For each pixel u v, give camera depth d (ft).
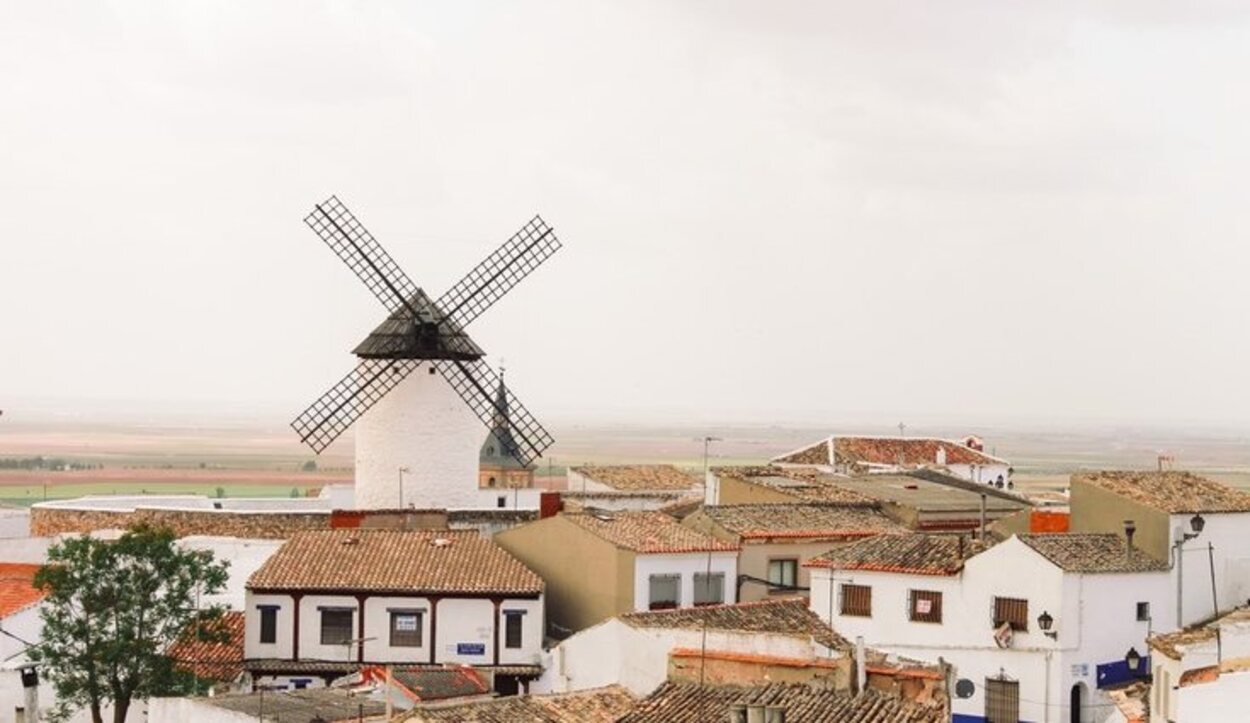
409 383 376.07
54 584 253.24
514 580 276.41
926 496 330.34
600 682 206.28
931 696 167.22
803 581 291.99
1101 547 264.11
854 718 159.02
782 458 434.71
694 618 205.77
